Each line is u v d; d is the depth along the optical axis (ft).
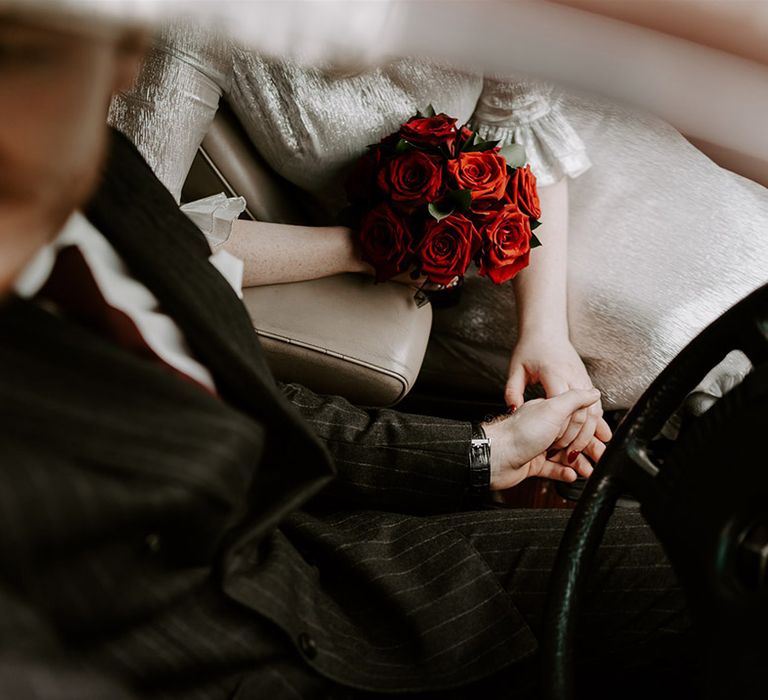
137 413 1.58
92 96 1.48
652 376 4.62
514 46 2.25
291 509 2.20
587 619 2.74
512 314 4.85
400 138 4.17
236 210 3.95
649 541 2.85
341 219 4.29
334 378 4.09
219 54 3.64
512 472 3.41
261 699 2.05
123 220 1.99
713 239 4.87
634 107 2.72
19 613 1.15
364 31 1.98
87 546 1.50
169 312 1.99
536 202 4.25
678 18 2.58
